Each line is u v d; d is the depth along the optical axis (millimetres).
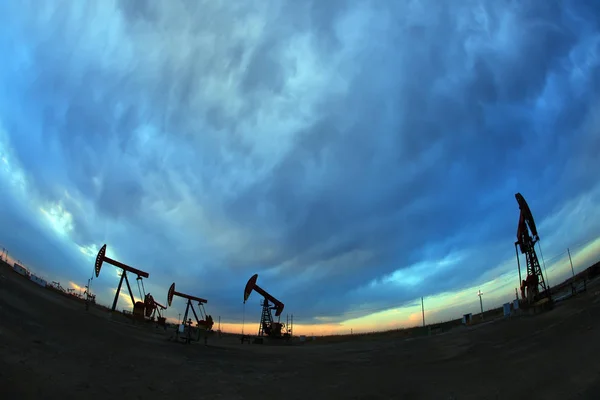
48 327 32219
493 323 55438
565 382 19344
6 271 52938
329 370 32500
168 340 49531
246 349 54344
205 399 21219
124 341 37438
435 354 35938
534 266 66750
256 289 105312
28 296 42969
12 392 16359
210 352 43188
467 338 43438
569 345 26266
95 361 25609
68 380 19828
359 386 25094
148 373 25375
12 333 25859
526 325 40625
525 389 19562
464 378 23969
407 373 27953
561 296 57219
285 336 103562
